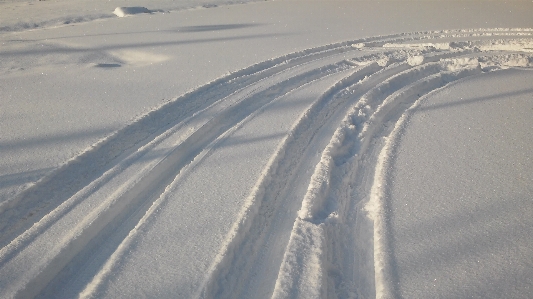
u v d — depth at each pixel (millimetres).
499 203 3707
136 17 16516
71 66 8828
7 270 2973
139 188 4043
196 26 13703
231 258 3176
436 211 3623
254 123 5539
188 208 3729
